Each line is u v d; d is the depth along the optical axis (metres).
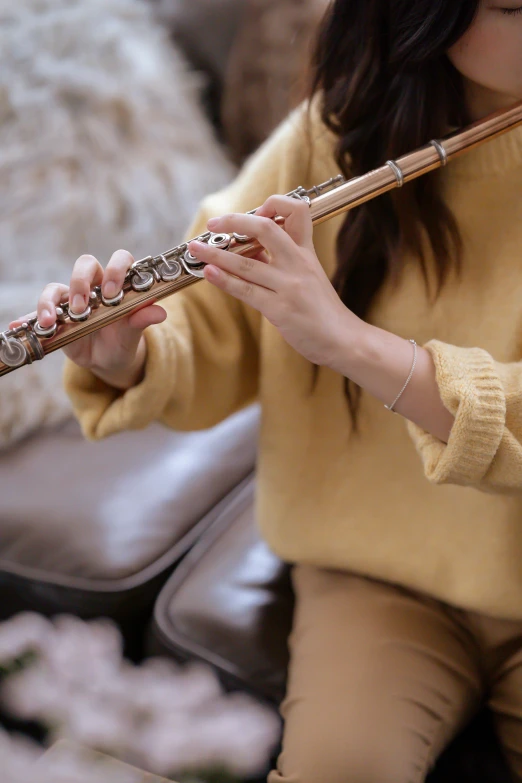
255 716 1.23
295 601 1.61
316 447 1.55
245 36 2.10
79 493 1.73
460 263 1.44
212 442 1.84
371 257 1.48
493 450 1.30
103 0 2.07
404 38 1.34
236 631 1.56
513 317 1.41
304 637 1.51
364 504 1.53
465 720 1.50
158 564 1.66
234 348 1.56
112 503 1.71
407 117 1.41
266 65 2.06
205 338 1.54
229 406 1.60
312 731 1.41
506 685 1.50
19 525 1.70
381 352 1.33
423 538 1.50
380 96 1.43
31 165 1.90
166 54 2.12
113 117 1.95
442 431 1.34
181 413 1.52
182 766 1.20
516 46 1.30
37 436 1.83
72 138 1.92
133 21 2.11
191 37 2.17
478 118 1.43
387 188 1.32
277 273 1.28
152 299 1.30
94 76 1.96
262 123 2.10
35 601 1.67
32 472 1.77
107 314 1.30
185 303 1.54
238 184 1.58
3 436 1.80
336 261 1.49
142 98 1.98
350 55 1.43
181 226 1.95
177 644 1.57
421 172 1.32
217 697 1.24
